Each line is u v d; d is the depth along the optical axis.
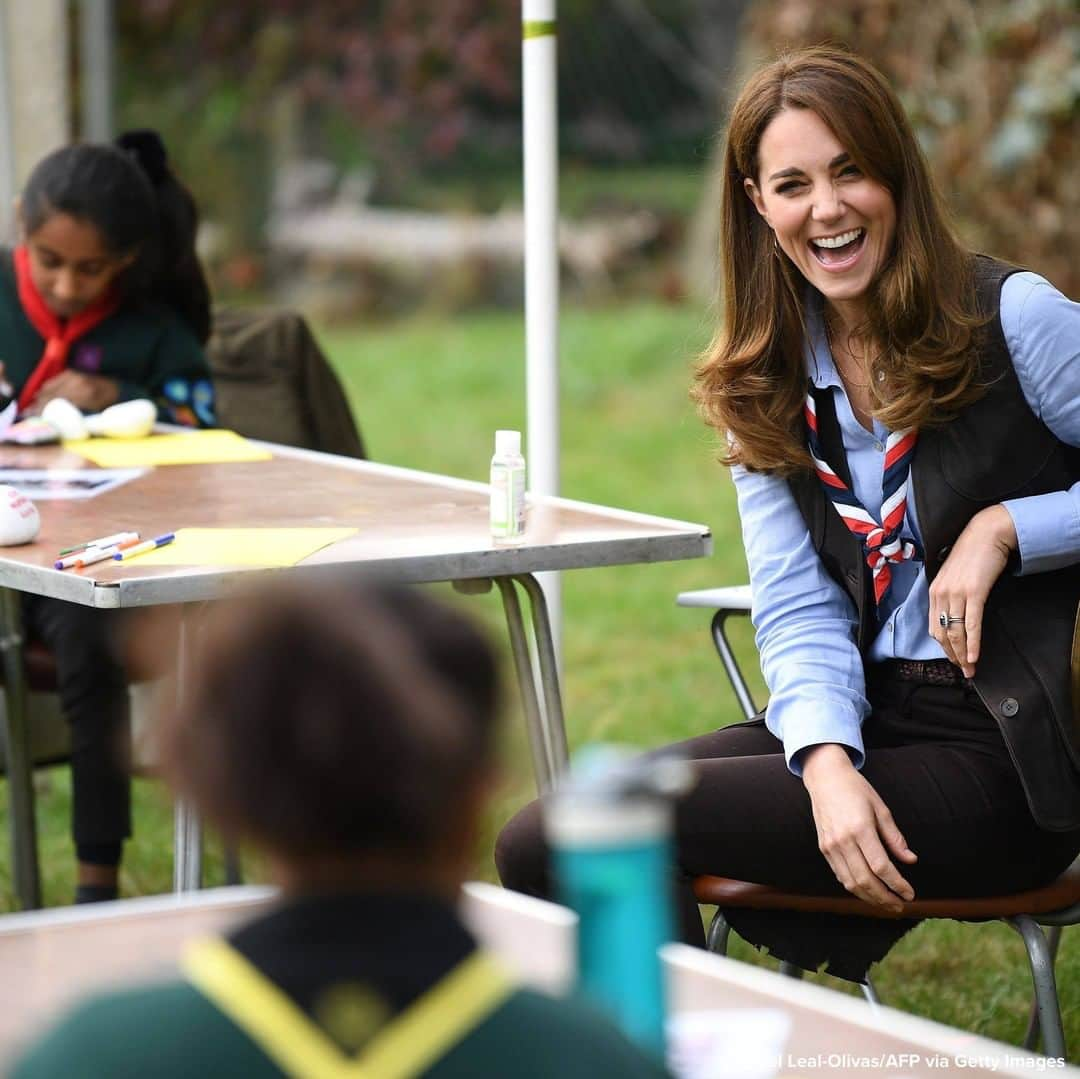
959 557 6.94
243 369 12.08
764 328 7.48
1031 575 7.06
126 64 45.44
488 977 2.74
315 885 2.77
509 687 2.94
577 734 13.83
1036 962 6.73
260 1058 2.62
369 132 45.22
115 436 10.75
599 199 42.69
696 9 42.88
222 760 2.76
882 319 7.09
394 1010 2.67
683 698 14.66
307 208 44.12
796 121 7.14
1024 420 7.07
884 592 7.34
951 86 19.44
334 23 45.59
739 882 7.00
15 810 9.87
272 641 2.83
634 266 41.44
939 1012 9.48
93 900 9.77
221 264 43.22
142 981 2.78
